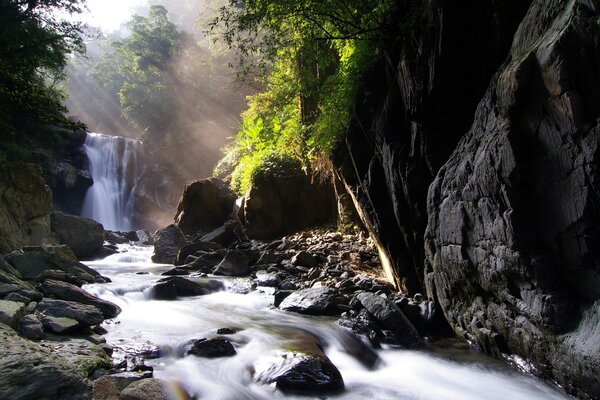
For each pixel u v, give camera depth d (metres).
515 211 4.86
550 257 4.70
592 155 3.98
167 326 6.88
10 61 17.27
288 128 17.12
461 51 6.64
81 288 7.91
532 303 4.95
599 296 4.25
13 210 12.65
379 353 6.44
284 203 16.98
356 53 9.09
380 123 8.42
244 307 8.59
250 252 13.18
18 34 17.25
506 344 5.79
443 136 7.11
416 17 7.38
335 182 14.70
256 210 16.94
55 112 20.66
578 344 4.32
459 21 6.49
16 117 20.02
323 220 16.83
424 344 6.77
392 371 5.86
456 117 6.95
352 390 5.20
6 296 6.12
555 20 4.48
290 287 9.93
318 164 15.66
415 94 7.24
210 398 4.68
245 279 11.06
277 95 15.02
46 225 14.02
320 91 10.95
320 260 12.31
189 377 5.05
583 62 4.02
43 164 23.47
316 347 6.06
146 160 37.69
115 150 34.34
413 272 8.69
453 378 5.59
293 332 6.78
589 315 4.35
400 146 8.02
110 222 31.78
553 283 4.68
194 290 9.67
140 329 6.60
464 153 6.22
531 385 5.11
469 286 6.38
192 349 5.71
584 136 4.05
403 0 8.05
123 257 16.17
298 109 16.69
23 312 5.61
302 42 10.42
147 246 21.05
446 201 6.47
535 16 4.93
